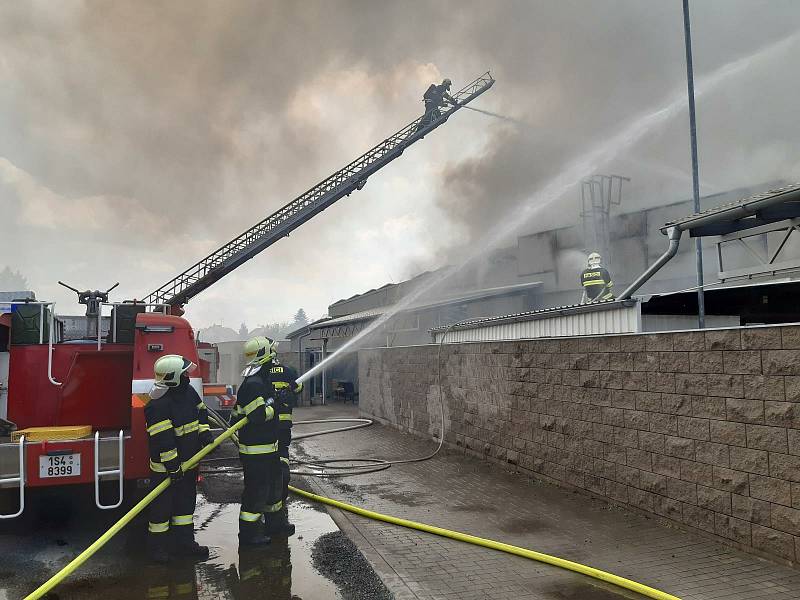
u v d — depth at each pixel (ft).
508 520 19.31
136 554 16.75
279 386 20.03
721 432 15.97
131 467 17.37
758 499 14.87
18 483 16.66
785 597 12.66
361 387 54.19
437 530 18.11
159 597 13.70
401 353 42.06
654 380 18.40
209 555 16.63
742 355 15.40
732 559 14.92
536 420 24.76
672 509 17.63
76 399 21.48
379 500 22.58
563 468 22.91
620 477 19.83
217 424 21.26
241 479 27.94
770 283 20.39
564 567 14.94
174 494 16.58
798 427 13.88
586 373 21.67
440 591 13.73
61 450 16.96
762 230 22.00
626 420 19.57
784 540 14.17
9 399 21.27
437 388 35.50
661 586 13.48
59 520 20.20
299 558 16.26
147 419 16.11
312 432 43.42
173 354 19.40
